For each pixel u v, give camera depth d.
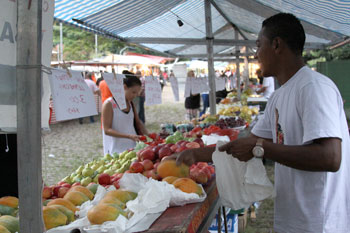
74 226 1.51
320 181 1.60
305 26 6.12
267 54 1.76
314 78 1.58
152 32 6.97
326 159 1.44
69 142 9.81
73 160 7.61
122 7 4.43
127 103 4.14
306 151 1.48
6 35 1.18
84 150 8.72
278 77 1.79
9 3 1.17
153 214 1.66
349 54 15.64
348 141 1.67
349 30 5.27
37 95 1.12
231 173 1.90
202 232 1.90
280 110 1.73
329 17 4.62
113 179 2.29
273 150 1.57
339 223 1.63
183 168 2.14
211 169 2.44
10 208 1.62
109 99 4.08
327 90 1.53
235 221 3.53
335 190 1.63
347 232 1.66
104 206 1.57
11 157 2.25
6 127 1.20
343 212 1.65
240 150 1.65
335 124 1.46
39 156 1.14
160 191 1.71
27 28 1.09
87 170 2.48
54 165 7.15
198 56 9.41
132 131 4.21
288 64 1.72
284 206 1.74
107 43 31.94
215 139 3.63
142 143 3.31
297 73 1.68
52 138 10.48
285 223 1.73
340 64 10.26
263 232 4.12
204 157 2.05
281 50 1.72
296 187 1.66
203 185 2.21
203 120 6.01
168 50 9.00
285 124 1.68
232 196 1.90
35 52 1.11
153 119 14.49
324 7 3.99
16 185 2.26
